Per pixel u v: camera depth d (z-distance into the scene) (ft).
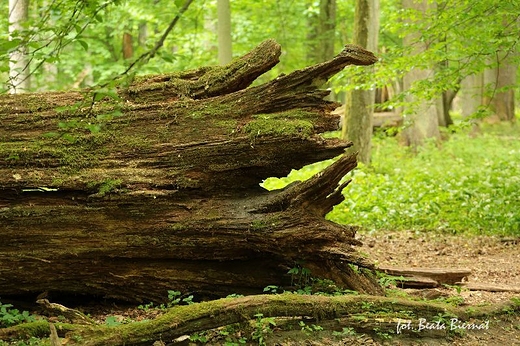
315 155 19.02
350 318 17.65
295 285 19.94
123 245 19.06
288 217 18.76
